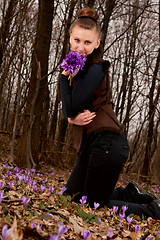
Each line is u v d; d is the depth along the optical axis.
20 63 4.29
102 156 2.41
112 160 2.42
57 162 10.52
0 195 1.75
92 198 2.65
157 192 7.60
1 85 9.39
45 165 9.46
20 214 1.92
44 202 2.58
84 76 2.29
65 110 2.37
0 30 9.48
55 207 2.39
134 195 3.07
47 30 7.44
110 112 2.50
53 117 13.15
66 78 2.47
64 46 9.82
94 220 2.34
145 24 18.50
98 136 2.42
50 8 7.46
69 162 11.01
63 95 2.39
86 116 2.40
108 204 2.84
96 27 2.36
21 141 7.38
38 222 1.71
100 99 2.48
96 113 2.47
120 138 2.50
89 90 2.29
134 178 11.31
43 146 10.55
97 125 2.43
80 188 2.89
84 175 2.86
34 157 7.39
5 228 0.99
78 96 2.29
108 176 2.47
